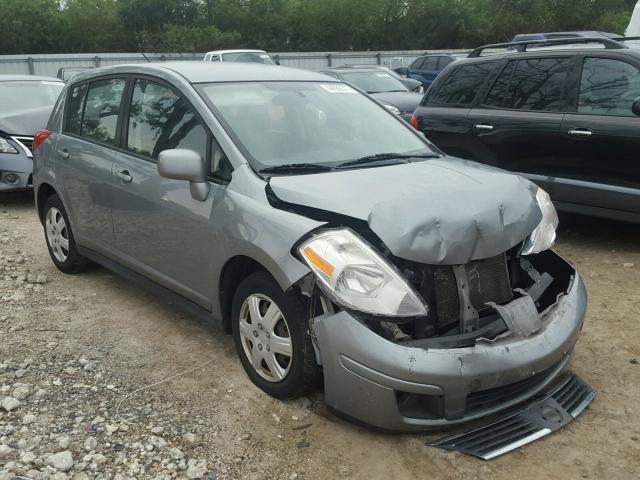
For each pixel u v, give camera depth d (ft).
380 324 10.17
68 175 17.13
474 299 10.73
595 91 20.03
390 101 40.06
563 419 10.96
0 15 118.32
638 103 18.42
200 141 13.16
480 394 10.31
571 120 20.16
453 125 23.45
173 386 12.36
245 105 13.60
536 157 21.17
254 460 10.23
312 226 10.64
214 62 15.79
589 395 11.72
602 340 14.14
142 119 14.90
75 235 17.48
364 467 10.03
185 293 13.69
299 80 15.15
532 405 11.27
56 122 18.44
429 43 142.41
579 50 20.70
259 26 131.95
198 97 13.50
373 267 9.98
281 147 12.97
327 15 133.69
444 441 10.48
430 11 138.72
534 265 12.94
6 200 29.99
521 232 10.87
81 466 9.94
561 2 147.43
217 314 12.91
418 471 9.92
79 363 13.25
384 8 137.59
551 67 21.22
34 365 13.12
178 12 130.82
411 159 13.62
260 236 11.19
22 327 14.99
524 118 21.33
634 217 19.29
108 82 16.43
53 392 12.08
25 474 9.68
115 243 15.69
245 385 12.35
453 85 24.03
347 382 10.17
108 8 127.65
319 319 10.38
